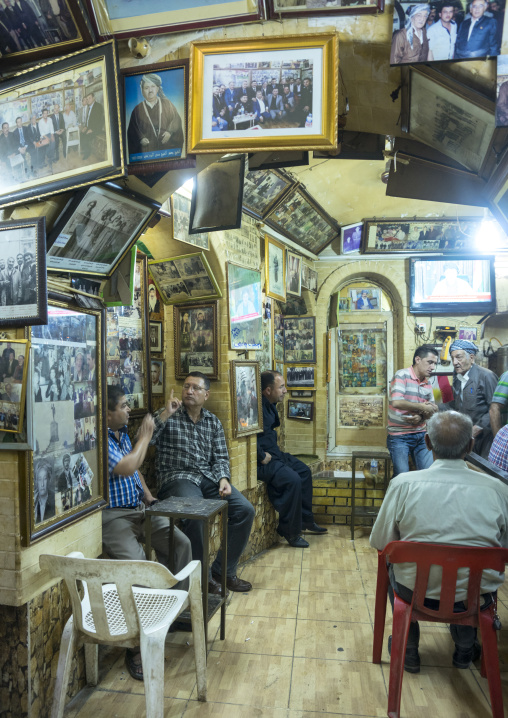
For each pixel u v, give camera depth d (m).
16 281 2.26
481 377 5.16
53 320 2.51
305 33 2.19
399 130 2.71
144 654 2.16
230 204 3.57
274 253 5.60
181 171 2.65
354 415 7.30
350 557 4.74
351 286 7.36
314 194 5.70
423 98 2.32
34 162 2.38
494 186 2.44
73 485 2.64
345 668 2.91
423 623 3.50
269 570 4.42
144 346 4.20
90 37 2.34
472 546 2.36
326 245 6.93
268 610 3.65
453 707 2.56
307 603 3.76
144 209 2.81
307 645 3.17
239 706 2.58
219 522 4.29
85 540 2.77
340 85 2.47
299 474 5.38
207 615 2.90
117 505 3.13
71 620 2.27
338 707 2.57
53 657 2.52
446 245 6.79
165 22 2.30
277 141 2.22
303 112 2.20
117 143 2.26
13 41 2.42
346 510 5.75
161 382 4.68
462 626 2.86
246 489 4.70
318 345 7.12
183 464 3.93
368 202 6.28
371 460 6.00
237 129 2.25
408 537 2.49
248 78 2.23
